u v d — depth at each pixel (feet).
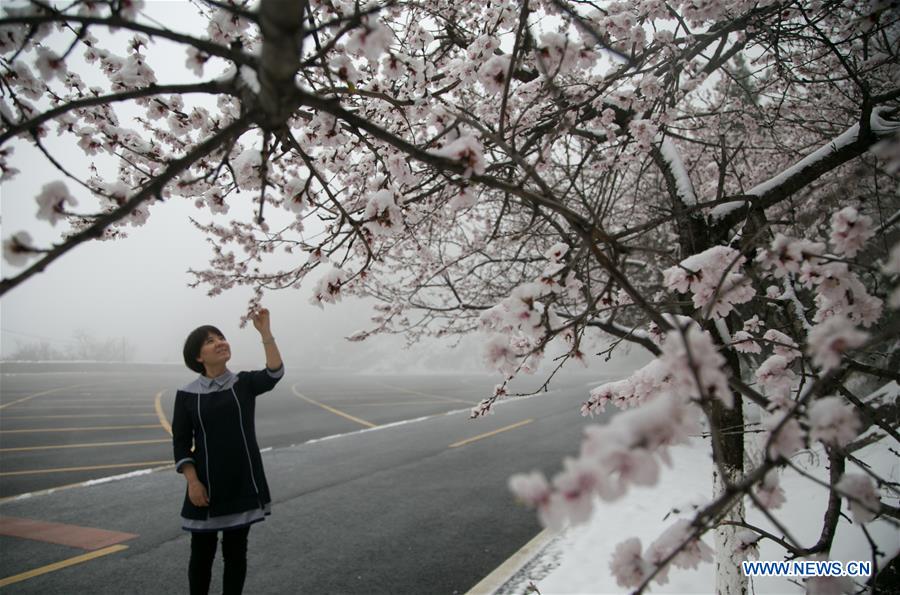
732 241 8.22
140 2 4.30
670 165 10.07
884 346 10.96
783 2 8.48
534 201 3.92
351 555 13.80
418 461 25.08
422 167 9.87
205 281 11.57
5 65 5.02
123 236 8.09
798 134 17.07
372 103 9.11
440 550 14.07
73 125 7.43
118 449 28.32
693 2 8.37
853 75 7.13
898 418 11.07
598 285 12.20
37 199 3.40
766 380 5.42
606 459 2.20
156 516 16.90
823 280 4.91
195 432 9.14
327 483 21.01
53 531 15.57
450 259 15.23
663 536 3.83
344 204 10.47
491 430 34.45
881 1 7.30
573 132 10.08
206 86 3.76
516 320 4.69
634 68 8.71
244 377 9.63
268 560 13.55
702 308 5.62
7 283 2.80
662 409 2.39
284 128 4.79
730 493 2.99
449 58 11.00
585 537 14.11
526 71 10.13
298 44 2.86
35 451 27.91
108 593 11.80
